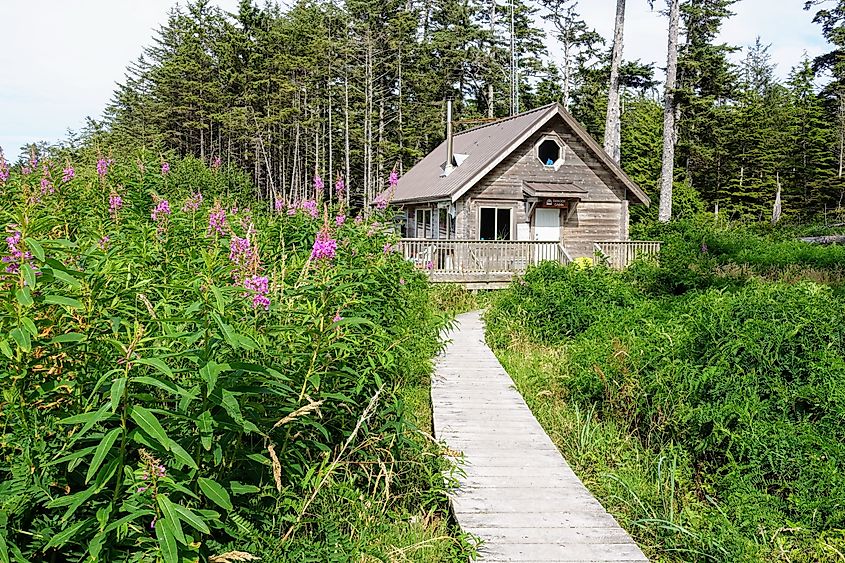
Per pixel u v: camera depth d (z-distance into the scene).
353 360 4.80
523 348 11.20
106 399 3.07
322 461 4.11
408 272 9.12
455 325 13.16
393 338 5.88
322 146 50.44
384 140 46.06
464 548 4.45
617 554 4.44
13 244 2.97
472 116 50.03
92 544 2.61
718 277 13.89
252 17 53.44
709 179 48.22
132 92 68.38
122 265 4.04
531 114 23.55
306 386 3.82
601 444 6.80
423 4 52.00
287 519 3.60
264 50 50.53
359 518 4.28
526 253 18.89
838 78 43.38
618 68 28.61
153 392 3.34
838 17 37.56
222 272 3.94
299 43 48.59
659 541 5.14
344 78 46.22
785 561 4.82
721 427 6.21
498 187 21.98
